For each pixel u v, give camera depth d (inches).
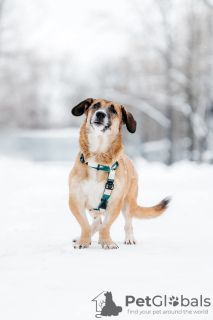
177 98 1109.1
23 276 131.9
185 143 1352.1
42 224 269.7
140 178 580.7
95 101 204.4
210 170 627.2
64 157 1376.7
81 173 188.5
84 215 191.3
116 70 1342.3
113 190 190.2
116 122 196.5
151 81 1176.8
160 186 482.0
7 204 361.4
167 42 1096.2
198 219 284.0
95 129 186.9
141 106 1184.2
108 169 187.5
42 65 1561.3
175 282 127.6
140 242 207.2
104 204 190.9
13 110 1539.1
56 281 126.2
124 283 125.4
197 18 1103.6
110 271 138.3
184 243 200.4
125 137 1380.4
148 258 159.5
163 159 1406.3
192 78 1087.0
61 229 251.6
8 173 627.8
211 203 353.1
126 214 211.8
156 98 1156.5
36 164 965.2
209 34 1099.3
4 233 240.8
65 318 98.8
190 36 1097.4
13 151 1453.0
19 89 1521.9
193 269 143.1
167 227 257.0
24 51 1323.8
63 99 1722.4
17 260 155.9
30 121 1697.8
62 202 370.0
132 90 1214.9
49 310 103.1
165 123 1168.2
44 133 2299.5
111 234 239.5
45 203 365.4
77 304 107.0
